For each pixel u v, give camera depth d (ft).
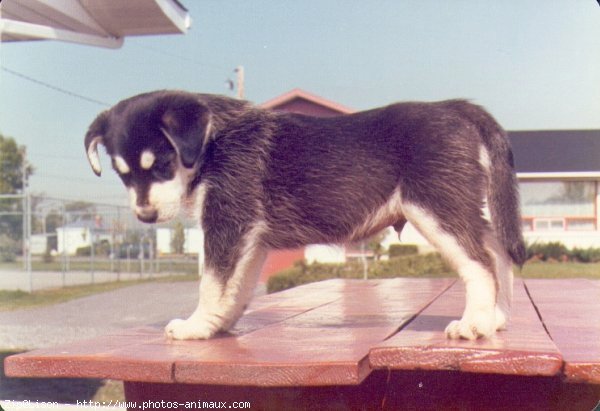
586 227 16.56
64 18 5.57
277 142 3.42
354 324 3.75
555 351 2.75
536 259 15.69
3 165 32.09
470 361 2.77
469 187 3.18
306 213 3.39
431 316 3.95
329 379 2.70
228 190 3.34
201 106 3.27
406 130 3.29
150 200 3.25
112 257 20.92
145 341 3.28
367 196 3.35
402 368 2.81
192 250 23.38
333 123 3.45
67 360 2.90
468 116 3.30
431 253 15.19
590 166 16.31
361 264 14.55
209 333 3.34
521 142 17.28
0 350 8.51
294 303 4.88
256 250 3.41
